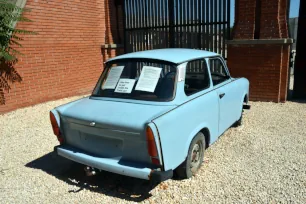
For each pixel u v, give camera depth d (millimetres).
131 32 10195
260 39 7211
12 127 5969
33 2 7363
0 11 6309
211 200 3158
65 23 8391
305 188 3324
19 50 7141
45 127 5961
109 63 4055
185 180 3574
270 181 3504
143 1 9602
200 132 3758
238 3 7484
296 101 7566
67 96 8750
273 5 6973
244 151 4441
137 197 3289
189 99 3555
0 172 4008
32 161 4363
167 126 3012
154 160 2947
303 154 4266
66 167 4141
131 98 3535
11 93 7047
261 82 7500
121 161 3152
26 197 3361
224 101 4383
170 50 4359
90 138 3398
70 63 8719
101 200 3258
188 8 8602
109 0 9852
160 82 3504
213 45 8344
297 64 7730
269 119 6059
